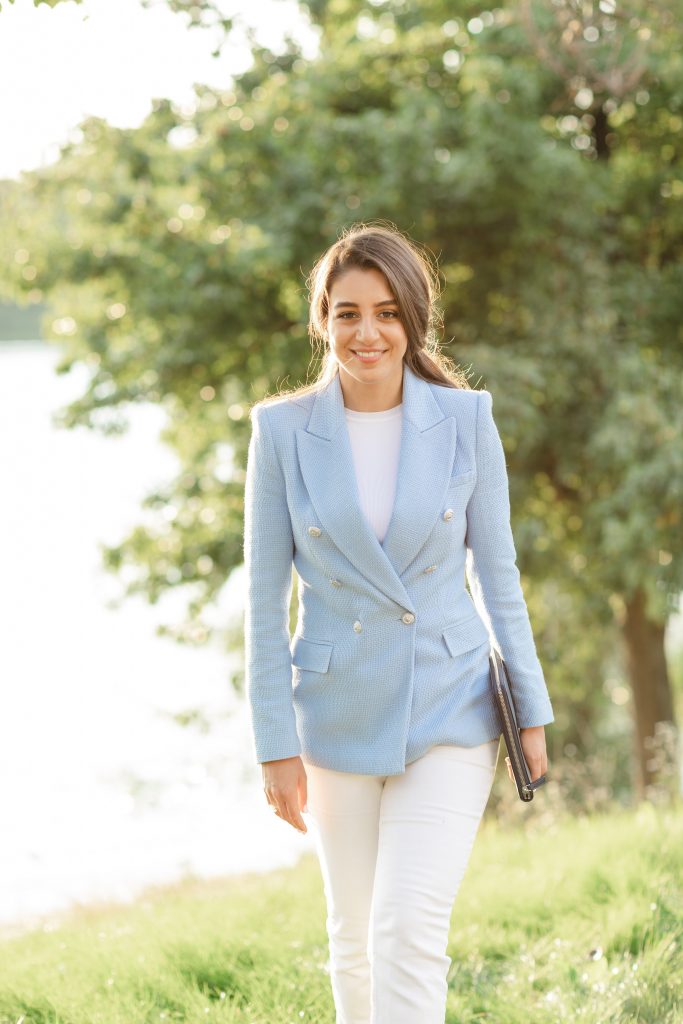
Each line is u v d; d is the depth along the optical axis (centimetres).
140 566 1778
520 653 391
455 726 378
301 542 386
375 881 370
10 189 1641
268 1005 495
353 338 376
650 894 593
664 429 1395
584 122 1577
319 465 384
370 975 397
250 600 391
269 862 1614
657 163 1576
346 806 387
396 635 380
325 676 385
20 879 1588
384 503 384
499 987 515
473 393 394
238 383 1684
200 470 1786
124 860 1697
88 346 1733
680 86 1366
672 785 1225
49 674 3180
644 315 1557
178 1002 502
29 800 2131
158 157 1586
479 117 1396
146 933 625
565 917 600
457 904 636
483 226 1545
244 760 2134
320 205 1502
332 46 1620
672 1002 477
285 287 1606
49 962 586
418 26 1603
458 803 375
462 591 394
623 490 1398
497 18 1459
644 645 1762
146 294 1548
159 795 2086
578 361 1514
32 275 1656
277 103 1543
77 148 1588
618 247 1597
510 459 1573
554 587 1827
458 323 1605
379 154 1473
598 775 1367
